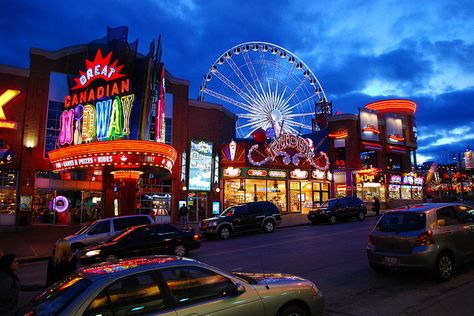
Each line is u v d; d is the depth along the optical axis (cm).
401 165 4519
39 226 2614
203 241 2028
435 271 827
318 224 2625
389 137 4375
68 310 393
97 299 406
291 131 4456
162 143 2223
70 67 2812
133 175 2375
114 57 2319
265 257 1316
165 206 3002
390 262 877
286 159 3462
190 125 3186
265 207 2248
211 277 484
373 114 4294
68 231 2453
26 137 2614
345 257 1217
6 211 2538
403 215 909
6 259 501
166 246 1405
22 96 2656
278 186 3466
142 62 2283
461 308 660
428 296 743
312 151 3656
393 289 808
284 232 2195
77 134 2381
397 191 4403
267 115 4266
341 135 4147
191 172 3061
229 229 2081
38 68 2711
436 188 6638
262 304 497
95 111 2330
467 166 5247
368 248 940
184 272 470
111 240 1384
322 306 568
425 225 858
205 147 3153
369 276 936
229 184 3347
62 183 2720
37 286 625
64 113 2472
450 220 900
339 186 4097
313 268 1072
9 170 2586
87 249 1323
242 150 3284
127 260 509
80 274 462
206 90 4191
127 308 416
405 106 4719
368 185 4166
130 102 2245
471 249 905
